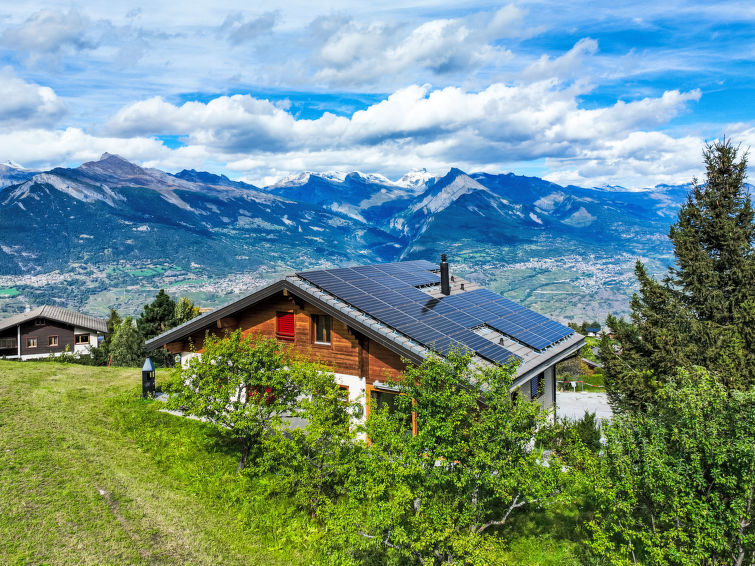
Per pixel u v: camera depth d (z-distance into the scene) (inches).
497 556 498.3
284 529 616.1
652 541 424.5
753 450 375.9
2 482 575.5
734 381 726.5
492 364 760.3
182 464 754.2
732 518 385.1
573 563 545.3
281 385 719.7
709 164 953.5
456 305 1027.9
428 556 466.6
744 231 896.3
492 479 466.6
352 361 840.3
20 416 802.8
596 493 471.2
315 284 873.5
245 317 973.8
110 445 768.9
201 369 738.8
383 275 1081.4
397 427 539.5
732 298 879.1
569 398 1884.8
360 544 483.8
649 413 490.9
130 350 1818.4
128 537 523.8
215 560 523.8
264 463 672.4
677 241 948.6
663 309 936.9
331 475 649.6
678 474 409.1
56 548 482.6
